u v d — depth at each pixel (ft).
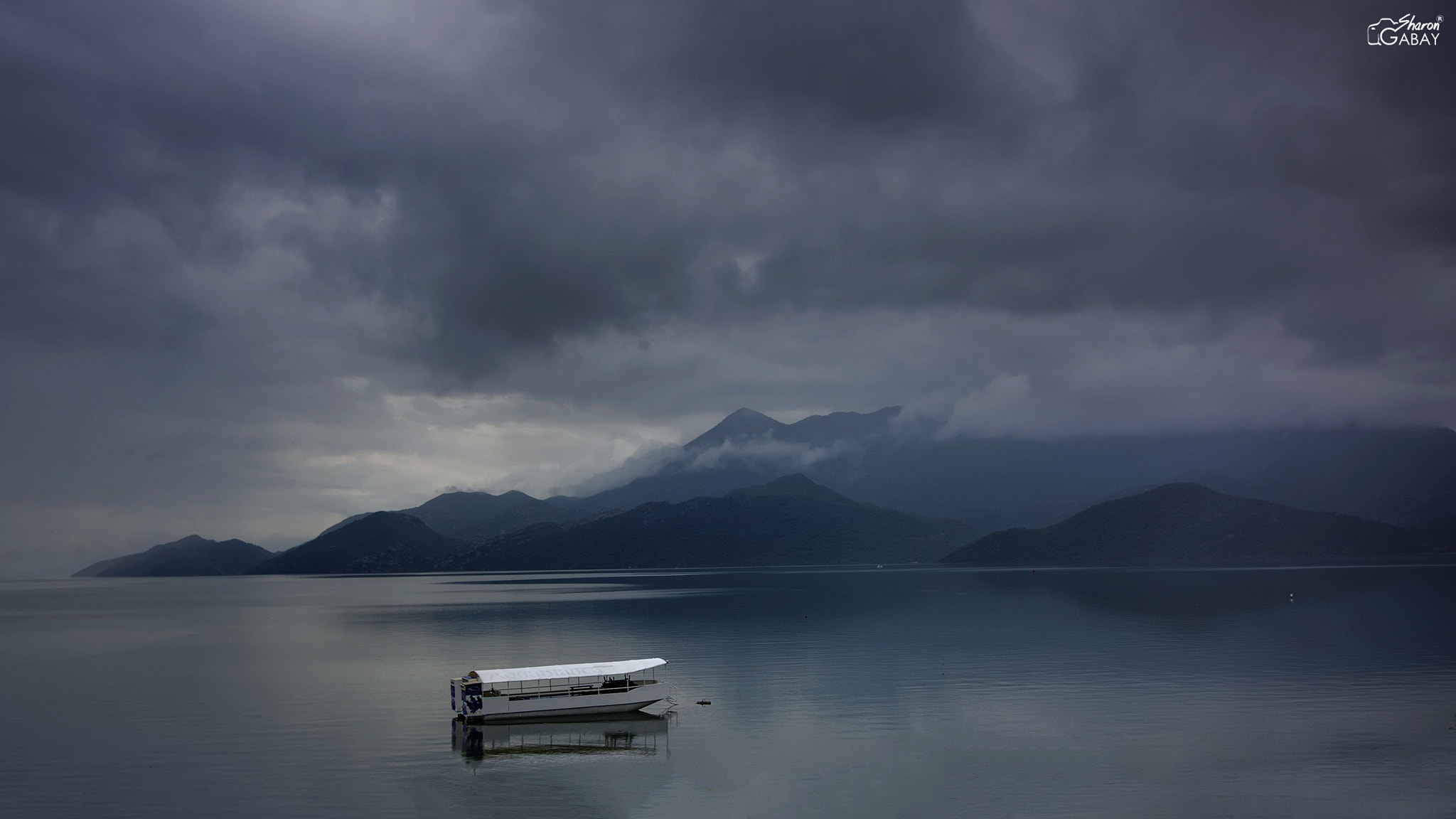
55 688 312.09
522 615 634.43
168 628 585.63
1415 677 295.07
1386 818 165.48
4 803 179.01
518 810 173.17
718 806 174.81
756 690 290.97
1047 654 361.51
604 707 253.44
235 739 228.84
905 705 263.29
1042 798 177.27
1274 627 442.09
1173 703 257.96
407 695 293.43
